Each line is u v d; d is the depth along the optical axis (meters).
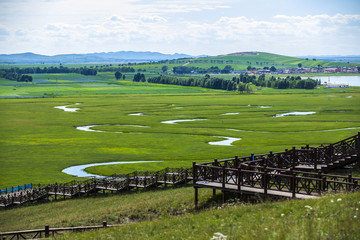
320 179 23.97
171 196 35.56
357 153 36.41
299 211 18.84
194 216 23.27
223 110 158.25
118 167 63.31
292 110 155.88
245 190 26.67
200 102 196.38
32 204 46.72
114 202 39.50
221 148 78.44
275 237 14.91
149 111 157.25
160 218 28.36
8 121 129.00
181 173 45.78
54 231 25.84
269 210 20.72
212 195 31.66
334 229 15.07
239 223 18.48
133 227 22.86
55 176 59.03
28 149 81.44
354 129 101.69
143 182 46.59
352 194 20.36
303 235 14.59
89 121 127.94
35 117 139.75
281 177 25.72
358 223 15.41
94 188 47.16
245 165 28.23
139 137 94.88
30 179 57.62
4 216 40.75
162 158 70.31
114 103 193.88
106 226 24.88
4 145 86.19
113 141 89.75
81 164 67.50
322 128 105.25
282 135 94.44
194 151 76.06
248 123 118.44
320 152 36.47
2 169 64.19
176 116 140.00
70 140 91.94
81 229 25.92
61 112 156.12
